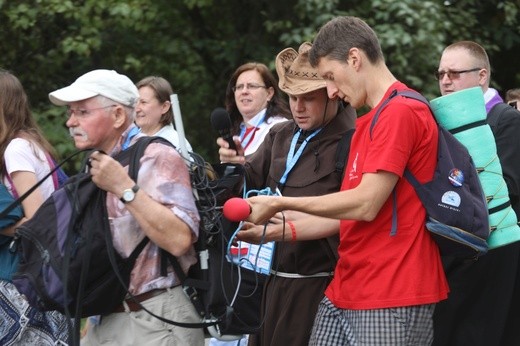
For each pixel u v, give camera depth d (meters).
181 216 5.61
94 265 5.60
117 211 5.65
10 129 7.23
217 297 5.89
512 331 8.27
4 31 15.05
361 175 5.96
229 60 15.38
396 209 5.87
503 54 17.19
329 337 6.28
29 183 7.07
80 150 5.87
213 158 15.99
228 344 8.99
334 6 14.41
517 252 8.08
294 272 6.99
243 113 9.49
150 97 9.66
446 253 6.11
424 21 14.16
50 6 14.29
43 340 7.02
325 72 6.14
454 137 6.15
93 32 14.60
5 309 6.91
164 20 15.47
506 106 8.16
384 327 5.88
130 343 5.79
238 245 6.63
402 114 5.75
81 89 5.73
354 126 7.05
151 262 5.72
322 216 5.82
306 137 7.09
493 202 6.51
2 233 6.92
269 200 5.86
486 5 16.17
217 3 15.43
